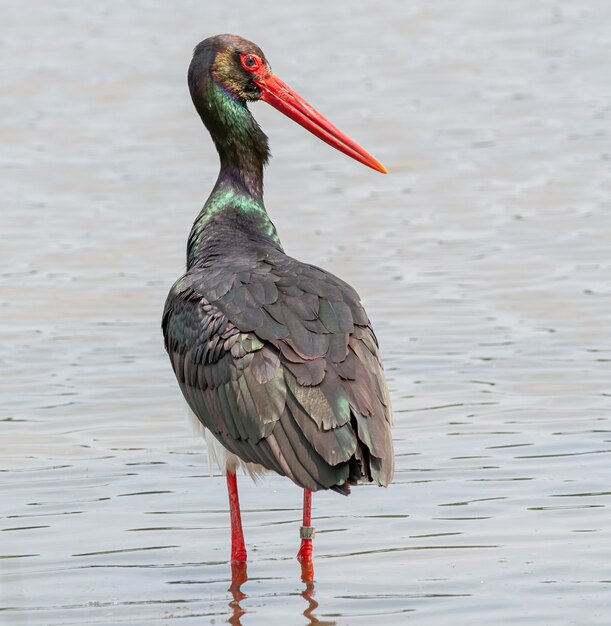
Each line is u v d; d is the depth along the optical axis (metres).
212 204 12.93
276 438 9.89
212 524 12.05
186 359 11.04
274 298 10.50
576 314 18.19
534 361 16.31
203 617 9.95
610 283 19.58
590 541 11.07
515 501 12.09
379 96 34.75
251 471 11.28
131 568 11.02
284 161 28.80
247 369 10.20
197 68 13.14
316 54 40.28
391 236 22.73
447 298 19.11
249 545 11.52
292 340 10.11
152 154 29.67
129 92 35.91
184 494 12.76
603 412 14.46
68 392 15.72
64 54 40.47
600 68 37.38
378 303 19.00
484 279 20.02
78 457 13.70
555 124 31.22
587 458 13.09
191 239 12.98
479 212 24.11
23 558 11.22
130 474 13.24
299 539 11.62
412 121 31.91
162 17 46.06
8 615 10.01
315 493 12.73
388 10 46.75
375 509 12.16
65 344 17.58
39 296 19.78
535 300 18.89
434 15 45.81
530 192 25.36
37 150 30.14
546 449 13.40
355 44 41.69
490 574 10.47
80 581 10.73
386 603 10.03
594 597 9.92
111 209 25.11
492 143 29.59
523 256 21.19
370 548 11.24
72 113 33.72
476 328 17.72
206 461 13.62
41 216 24.64
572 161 27.72
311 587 10.45
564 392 15.16
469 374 15.91
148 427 14.58
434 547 11.15
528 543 11.10
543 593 10.05
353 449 9.64
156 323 18.48
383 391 10.18
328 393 9.78
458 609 9.82
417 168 27.77
